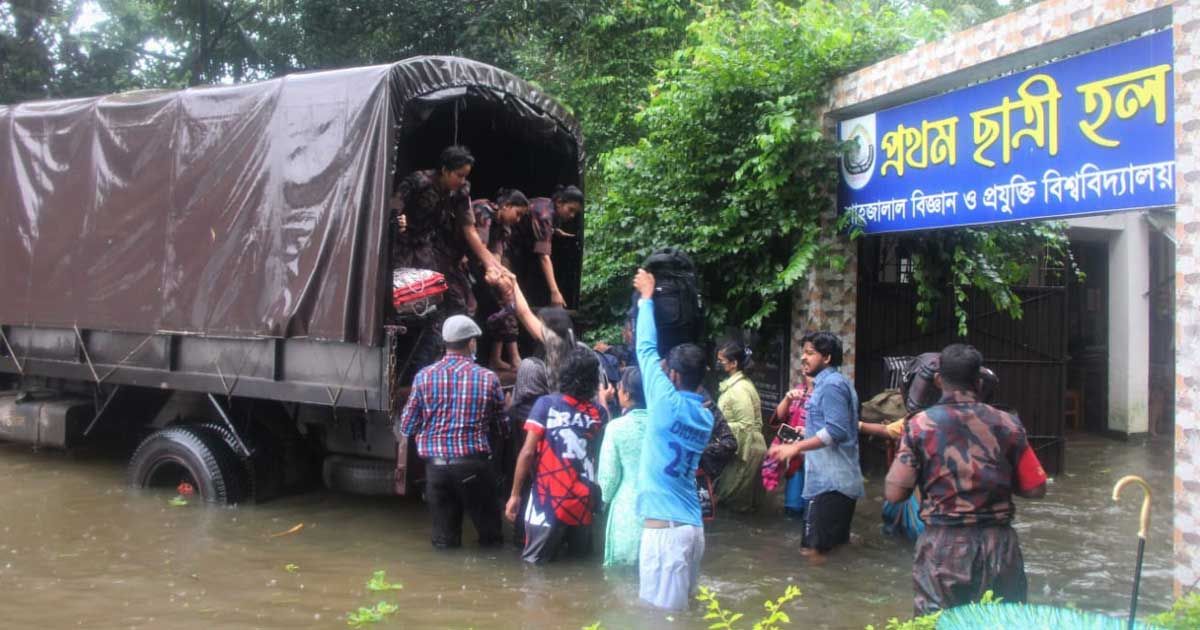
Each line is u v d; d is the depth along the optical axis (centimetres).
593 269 930
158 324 649
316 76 585
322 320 567
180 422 680
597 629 385
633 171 906
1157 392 1129
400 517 633
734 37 859
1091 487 811
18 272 737
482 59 1455
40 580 490
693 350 467
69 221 705
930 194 702
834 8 835
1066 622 292
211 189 625
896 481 371
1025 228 855
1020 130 625
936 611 353
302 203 581
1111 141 561
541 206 728
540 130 711
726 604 476
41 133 727
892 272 855
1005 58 623
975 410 365
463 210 639
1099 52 568
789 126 745
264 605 456
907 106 723
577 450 535
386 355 547
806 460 580
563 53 1422
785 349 844
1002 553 353
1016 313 836
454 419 545
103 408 720
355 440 621
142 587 481
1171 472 887
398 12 1463
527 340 762
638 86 1309
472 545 573
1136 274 1091
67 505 646
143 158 662
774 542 605
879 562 560
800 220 795
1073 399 1161
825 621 454
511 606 461
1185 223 473
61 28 1541
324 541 575
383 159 549
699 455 468
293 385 589
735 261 840
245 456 645
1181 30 478
